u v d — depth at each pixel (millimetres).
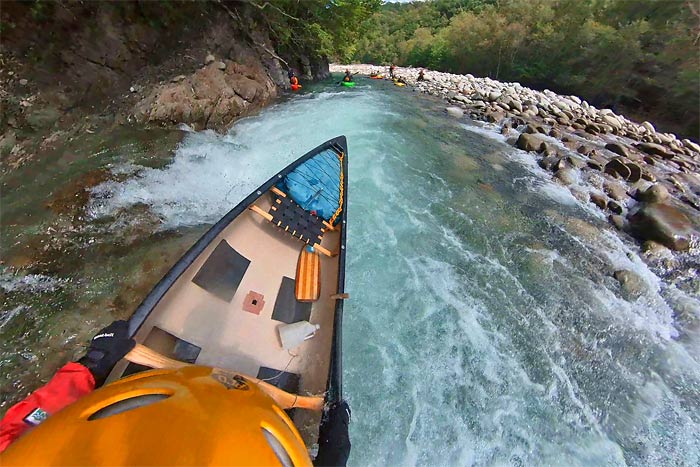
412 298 3896
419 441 2725
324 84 15688
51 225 3994
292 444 1150
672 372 3561
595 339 3771
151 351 2172
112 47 6004
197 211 4738
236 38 9203
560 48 25281
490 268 4500
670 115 19938
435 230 5066
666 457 2840
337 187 4168
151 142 6070
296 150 6883
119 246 3902
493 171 7207
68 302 3205
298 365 2594
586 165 7750
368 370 3137
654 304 4328
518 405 3053
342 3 13148
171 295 2539
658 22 21234
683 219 5578
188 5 7289
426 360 3299
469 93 15320
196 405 1022
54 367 2693
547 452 2777
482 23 30578
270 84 10656
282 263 3254
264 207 3586
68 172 4871
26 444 840
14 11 4746
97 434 839
